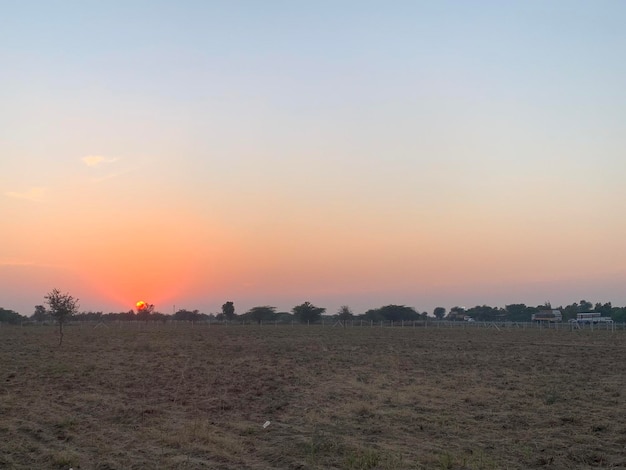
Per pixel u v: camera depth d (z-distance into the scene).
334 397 19.69
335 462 11.65
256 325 111.19
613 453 12.56
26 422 15.36
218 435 13.95
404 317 138.25
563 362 32.44
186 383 22.98
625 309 156.38
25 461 11.77
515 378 24.80
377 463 11.45
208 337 59.50
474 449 12.70
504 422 15.62
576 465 11.62
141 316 120.06
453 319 170.75
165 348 42.50
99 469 11.12
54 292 44.84
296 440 13.50
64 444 13.11
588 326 100.50
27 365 29.25
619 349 42.97
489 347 44.91
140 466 11.24
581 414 16.58
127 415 16.38
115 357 34.62
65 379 23.83
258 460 11.95
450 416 16.41
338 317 136.88
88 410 17.22
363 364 30.80
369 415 16.58
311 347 44.38
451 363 31.52
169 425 15.05
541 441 13.52
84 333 67.44
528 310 172.88
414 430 14.68
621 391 20.88
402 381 23.78
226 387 21.94
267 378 24.55
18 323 113.88
